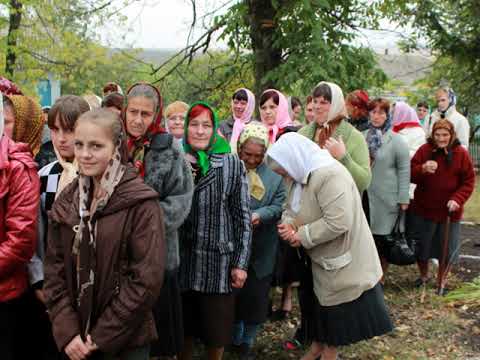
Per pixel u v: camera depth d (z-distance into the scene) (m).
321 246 3.27
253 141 3.85
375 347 4.23
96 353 2.30
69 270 2.29
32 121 3.03
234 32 8.73
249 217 3.31
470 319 4.76
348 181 3.24
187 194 2.97
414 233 5.42
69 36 11.91
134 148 2.91
